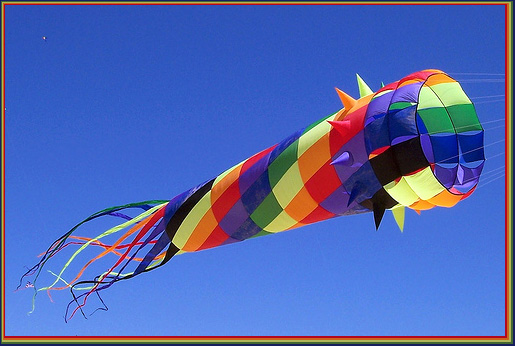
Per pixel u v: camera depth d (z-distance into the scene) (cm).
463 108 1323
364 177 1257
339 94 1309
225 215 1440
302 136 1342
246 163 1426
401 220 1371
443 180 1305
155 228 1526
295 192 1342
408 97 1215
